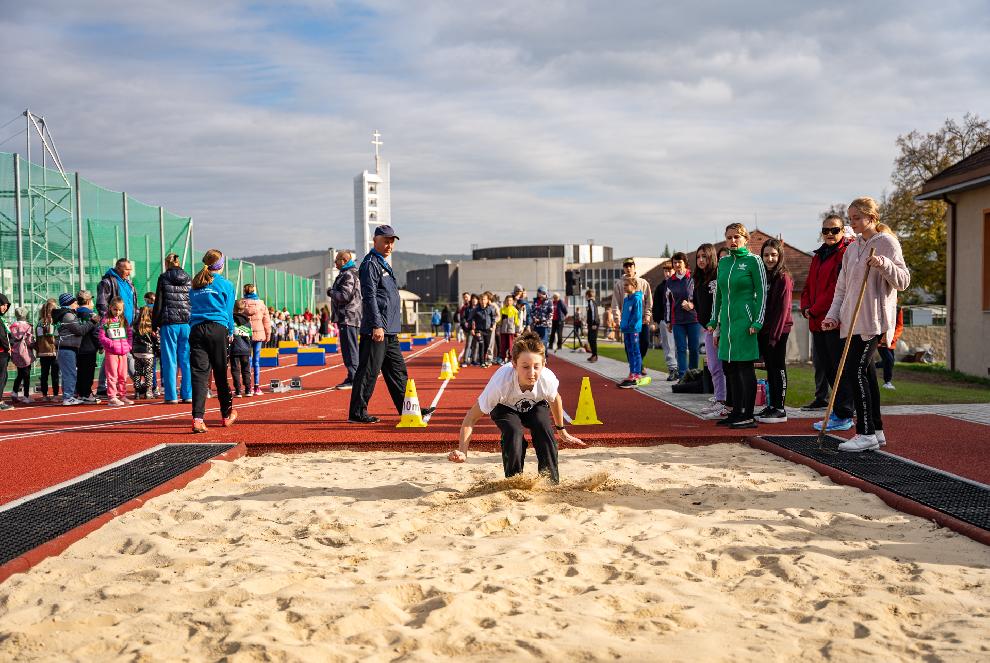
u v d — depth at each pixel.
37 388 15.55
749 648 3.11
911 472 6.34
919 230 48.81
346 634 3.28
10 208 15.72
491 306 23.00
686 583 3.89
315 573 4.06
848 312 7.28
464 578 3.94
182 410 11.52
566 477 6.49
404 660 2.99
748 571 4.16
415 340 41.25
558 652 3.04
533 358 5.84
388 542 4.71
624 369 20.14
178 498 5.94
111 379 12.46
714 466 6.96
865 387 7.23
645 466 6.96
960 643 3.13
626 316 14.28
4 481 6.47
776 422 9.19
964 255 17.62
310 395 14.03
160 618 3.42
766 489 6.01
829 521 5.08
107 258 17.91
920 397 11.80
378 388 14.90
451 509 5.45
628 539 4.68
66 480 6.41
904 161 49.53
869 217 7.23
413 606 3.59
